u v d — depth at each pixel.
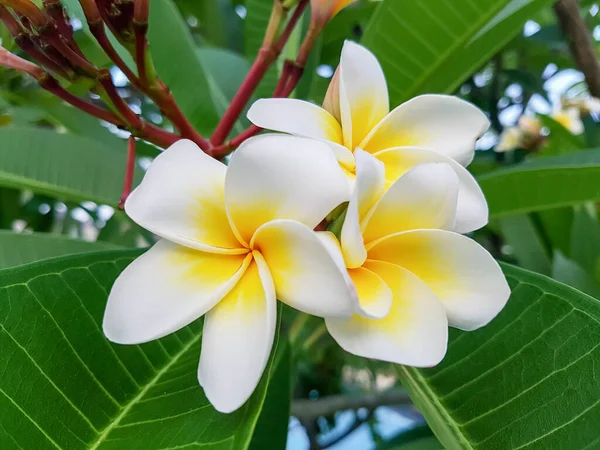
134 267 0.12
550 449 0.14
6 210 0.37
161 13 0.28
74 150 0.25
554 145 0.41
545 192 0.23
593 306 0.16
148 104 0.40
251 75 0.19
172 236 0.12
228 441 0.12
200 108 0.28
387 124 0.15
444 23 0.23
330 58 0.40
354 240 0.12
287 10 0.19
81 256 0.16
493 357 0.16
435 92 0.26
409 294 0.13
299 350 0.33
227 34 0.46
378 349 0.12
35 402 0.13
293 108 0.14
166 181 0.13
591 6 0.40
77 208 0.39
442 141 0.15
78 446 0.13
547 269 0.31
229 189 0.12
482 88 0.49
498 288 0.13
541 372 0.15
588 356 0.15
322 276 0.11
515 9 0.22
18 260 0.23
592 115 0.47
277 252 0.12
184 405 0.14
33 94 0.32
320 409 0.39
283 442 0.23
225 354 0.12
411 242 0.13
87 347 0.15
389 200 0.13
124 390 0.15
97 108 0.18
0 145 0.24
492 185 0.24
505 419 0.15
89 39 0.28
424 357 0.12
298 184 0.12
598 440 0.14
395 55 0.25
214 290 0.12
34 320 0.14
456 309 0.13
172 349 0.16
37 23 0.15
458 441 0.15
